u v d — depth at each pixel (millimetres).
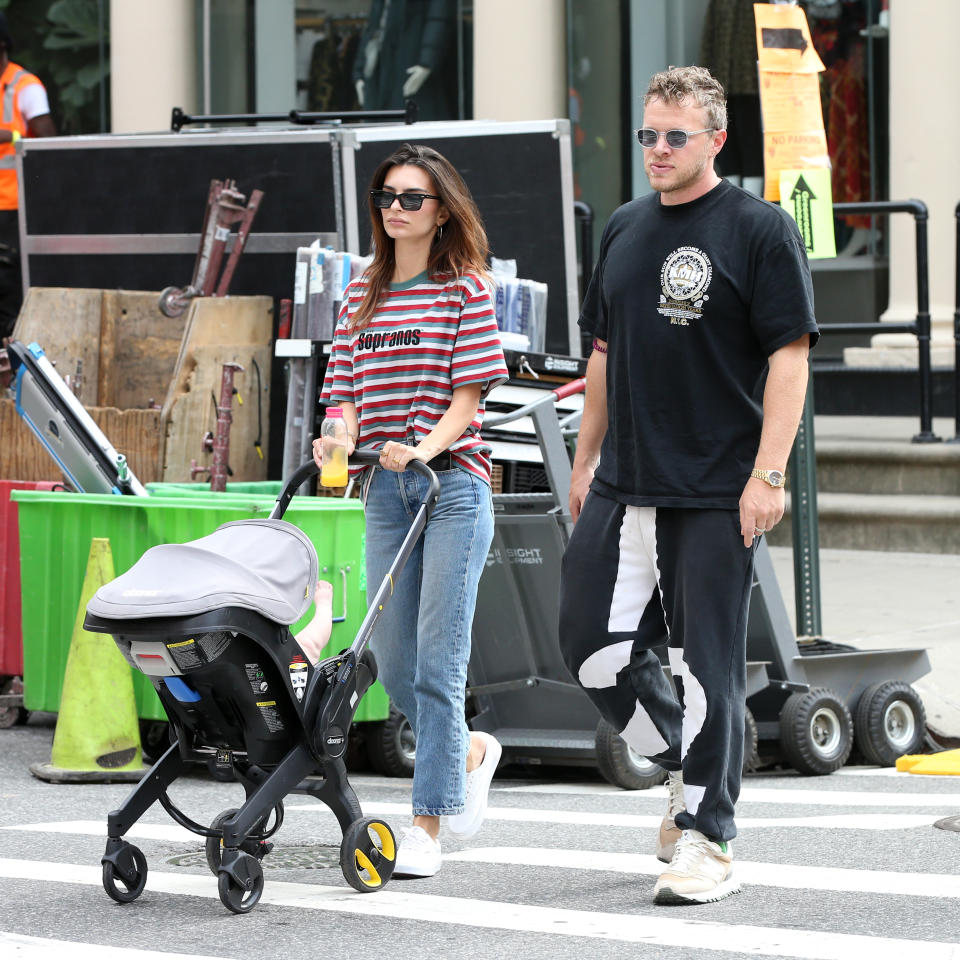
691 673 10156
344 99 39969
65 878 11070
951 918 9703
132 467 20234
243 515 15234
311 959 9023
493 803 14297
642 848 12031
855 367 32094
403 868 10867
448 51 39344
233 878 9898
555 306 22328
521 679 15617
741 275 10062
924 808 13648
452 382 10781
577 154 38781
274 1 39875
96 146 22766
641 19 38062
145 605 9414
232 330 20531
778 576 25141
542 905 10188
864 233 36156
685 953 9008
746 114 37531
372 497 10898
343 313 11148
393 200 10672
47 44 41781
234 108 40000
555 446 14984
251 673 9781
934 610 21406
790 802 14102
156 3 35625
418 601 11000
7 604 18078
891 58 32062
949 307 31672
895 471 27609
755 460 10148
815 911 9922
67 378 20969
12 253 25312
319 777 15992
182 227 22203
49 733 18000
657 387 10227
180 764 10445
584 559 10539
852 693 16375
